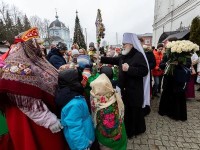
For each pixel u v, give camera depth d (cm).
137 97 326
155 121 420
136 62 313
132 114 338
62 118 188
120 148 233
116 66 370
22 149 178
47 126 175
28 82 168
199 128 382
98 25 370
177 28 2084
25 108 167
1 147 191
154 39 3325
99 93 213
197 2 1529
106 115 215
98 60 373
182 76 392
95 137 227
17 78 164
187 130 374
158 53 598
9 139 191
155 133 363
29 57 183
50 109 196
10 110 176
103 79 216
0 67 177
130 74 304
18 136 177
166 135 355
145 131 372
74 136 183
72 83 193
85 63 281
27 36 185
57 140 192
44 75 188
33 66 179
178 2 2078
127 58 330
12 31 2794
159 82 643
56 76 205
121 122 227
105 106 214
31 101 167
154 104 543
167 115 446
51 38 4759
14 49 184
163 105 448
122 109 226
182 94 409
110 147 225
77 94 194
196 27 973
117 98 221
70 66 224
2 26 2781
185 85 401
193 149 308
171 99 427
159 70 595
